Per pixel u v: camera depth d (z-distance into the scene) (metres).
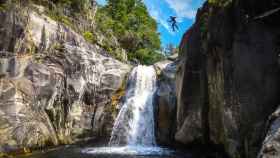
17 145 16.09
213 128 15.29
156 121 23.14
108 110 25.00
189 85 17.88
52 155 16.39
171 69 23.92
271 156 8.19
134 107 24.69
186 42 18.75
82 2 31.08
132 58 43.28
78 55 23.19
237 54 11.91
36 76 18.77
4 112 16.00
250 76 11.40
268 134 8.85
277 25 11.23
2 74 16.73
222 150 15.09
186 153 18.00
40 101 18.83
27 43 19.12
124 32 45.66
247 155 11.09
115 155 17.09
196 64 17.44
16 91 17.00
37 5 22.41
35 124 17.69
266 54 11.13
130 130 23.92
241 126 11.62
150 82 26.19
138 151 18.92
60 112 20.91
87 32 28.53
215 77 14.00
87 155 16.84
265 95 10.88
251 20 11.70
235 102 11.98
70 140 21.72
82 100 23.62
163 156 16.83
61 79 20.98
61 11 25.88
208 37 14.50
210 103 15.26
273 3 11.19
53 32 21.77
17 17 18.45
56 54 21.44
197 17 17.52
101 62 26.33
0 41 17.08
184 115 18.09
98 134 24.20
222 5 13.20
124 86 26.69
